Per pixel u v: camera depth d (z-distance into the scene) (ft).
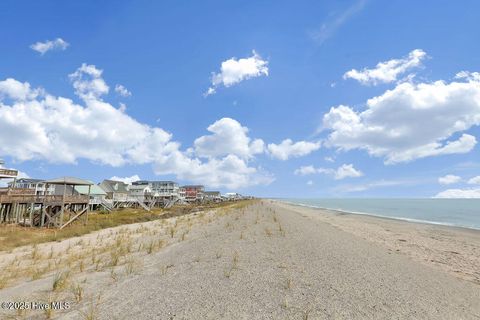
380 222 113.50
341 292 24.63
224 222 89.66
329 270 31.45
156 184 370.32
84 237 70.49
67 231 78.18
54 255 47.70
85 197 104.22
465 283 31.32
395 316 20.51
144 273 30.99
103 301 22.66
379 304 22.54
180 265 33.86
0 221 95.96
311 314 20.13
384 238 66.90
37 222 97.45
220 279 27.68
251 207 196.85
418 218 142.10
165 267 33.27
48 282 28.81
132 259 38.86
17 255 48.52
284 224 81.25
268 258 36.45
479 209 243.40
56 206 101.30
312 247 45.37
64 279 28.55
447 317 20.99
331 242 52.60
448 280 31.94
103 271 32.60
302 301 22.39
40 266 38.73
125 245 52.65
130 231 81.46
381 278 29.73
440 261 43.27
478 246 58.49
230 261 34.78
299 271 30.60
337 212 185.57
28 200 93.45
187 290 24.73
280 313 20.18
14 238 66.18
